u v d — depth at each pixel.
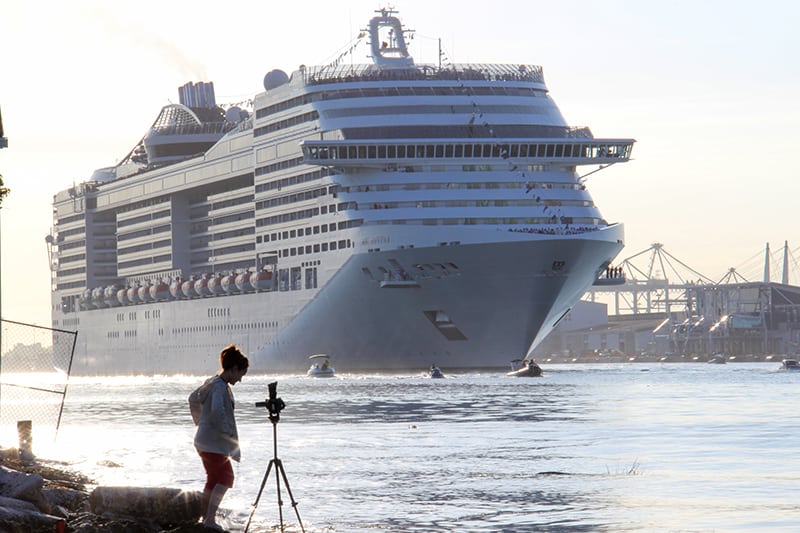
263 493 76.69
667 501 69.75
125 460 101.94
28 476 66.25
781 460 93.31
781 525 60.28
